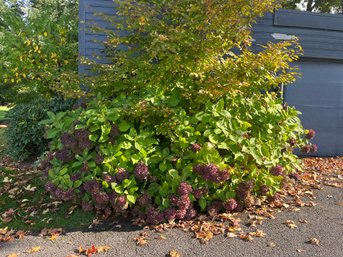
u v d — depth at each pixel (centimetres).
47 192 454
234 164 397
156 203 373
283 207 423
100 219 377
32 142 626
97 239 334
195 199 380
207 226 359
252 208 410
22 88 774
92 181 361
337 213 407
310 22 724
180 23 430
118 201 351
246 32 416
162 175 377
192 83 414
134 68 423
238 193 387
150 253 308
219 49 411
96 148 379
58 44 758
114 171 366
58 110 621
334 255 305
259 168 413
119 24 466
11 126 634
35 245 322
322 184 538
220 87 383
